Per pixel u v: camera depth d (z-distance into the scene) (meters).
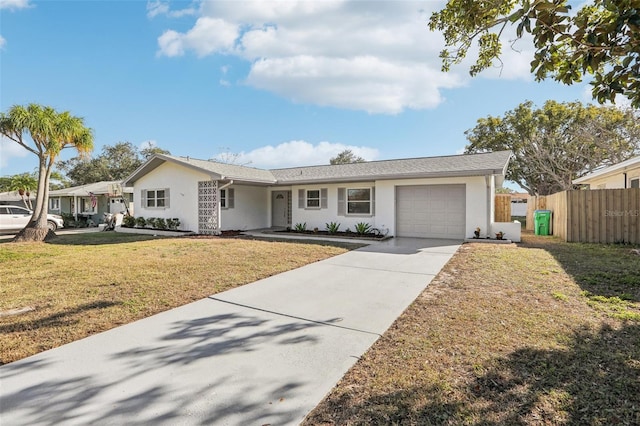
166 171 15.73
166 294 5.15
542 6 2.99
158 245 10.80
